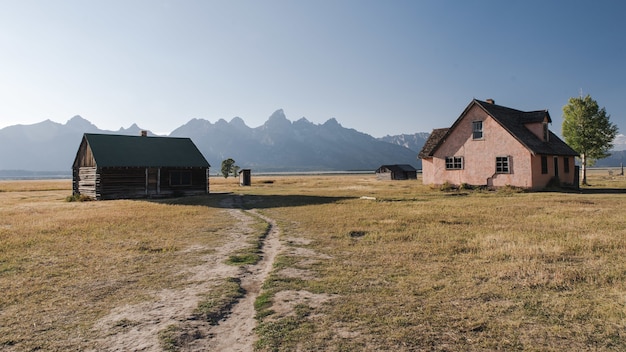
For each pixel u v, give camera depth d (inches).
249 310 248.4
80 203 1123.3
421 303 246.4
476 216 638.5
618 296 247.4
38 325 224.5
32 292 284.2
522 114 1396.4
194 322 228.1
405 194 1243.8
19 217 726.5
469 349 184.9
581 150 1594.5
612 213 631.8
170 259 387.9
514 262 337.1
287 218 700.0
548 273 300.5
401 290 272.8
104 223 629.3
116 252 417.7
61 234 527.2
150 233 542.6
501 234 466.0
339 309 240.2
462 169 1338.6
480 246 402.9
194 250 430.6
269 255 411.8
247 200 1165.7
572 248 379.6
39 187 2586.1
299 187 2036.2
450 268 326.6
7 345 198.5
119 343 201.3
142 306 255.3
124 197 1327.5
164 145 1510.8
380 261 358.3
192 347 196.7
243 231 562.9
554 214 637.3
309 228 571.2
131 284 304.3
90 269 348.2
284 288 285.3
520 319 217.6
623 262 325.7
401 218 631.2
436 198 1041.5
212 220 682.8
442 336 199.2
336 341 196.7
